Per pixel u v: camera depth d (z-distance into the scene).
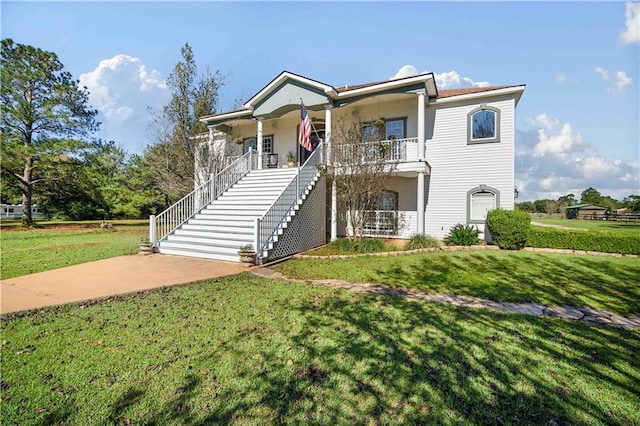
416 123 13.84
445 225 13.41
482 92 12.56
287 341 3.75
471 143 12.98
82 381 2.88
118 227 21.75
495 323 4.41
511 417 2.46
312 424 2.35
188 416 2.43
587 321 4.61
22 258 9.31
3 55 19.22
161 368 3.11
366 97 12.88
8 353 3.39
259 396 2.68
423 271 7.79
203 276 7.18
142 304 5.14
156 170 21.03
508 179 12.45
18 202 30.55
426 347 3.62
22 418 2.38
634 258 9.33
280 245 9.73
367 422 2.38
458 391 2.78
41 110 20.00
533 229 11.22
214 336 3.88
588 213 39.03
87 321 4.36
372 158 11.60
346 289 6.21
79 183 22.61
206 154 18.22
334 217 12.42
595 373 3.12
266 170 14.09
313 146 16.64
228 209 11.91
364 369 3.13
